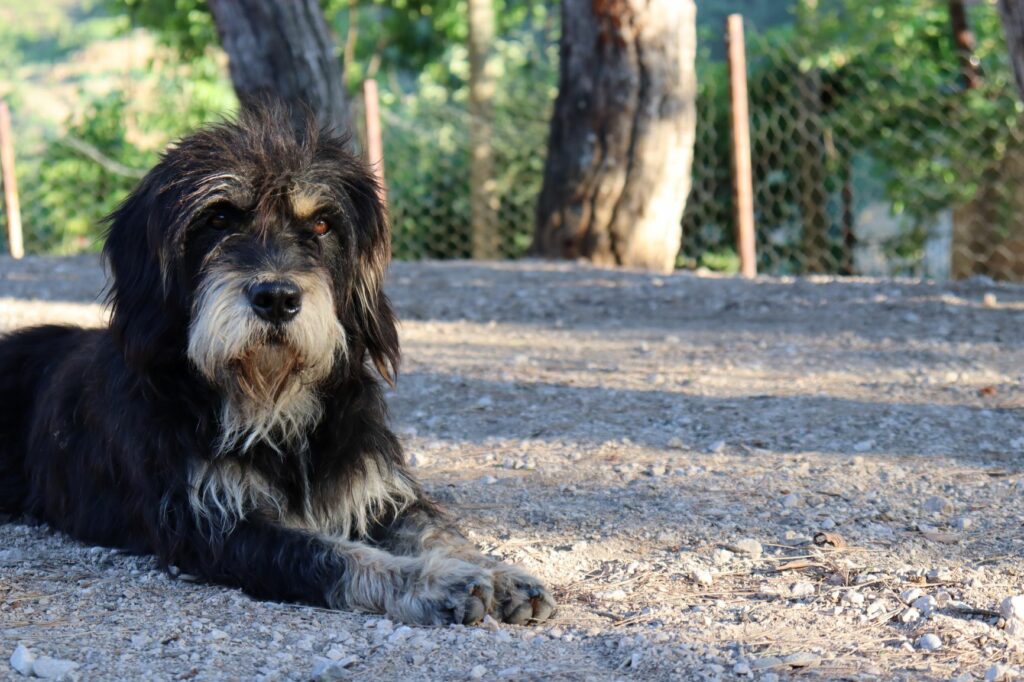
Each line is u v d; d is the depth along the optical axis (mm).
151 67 7129
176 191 1817
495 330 3217
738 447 2250
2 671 1552
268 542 1781
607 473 2141
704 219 5121
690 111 4320
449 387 2658
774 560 1808
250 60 4051
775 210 5121
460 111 5723
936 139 4832
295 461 1861
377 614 1710
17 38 12812
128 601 1738
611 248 4293
